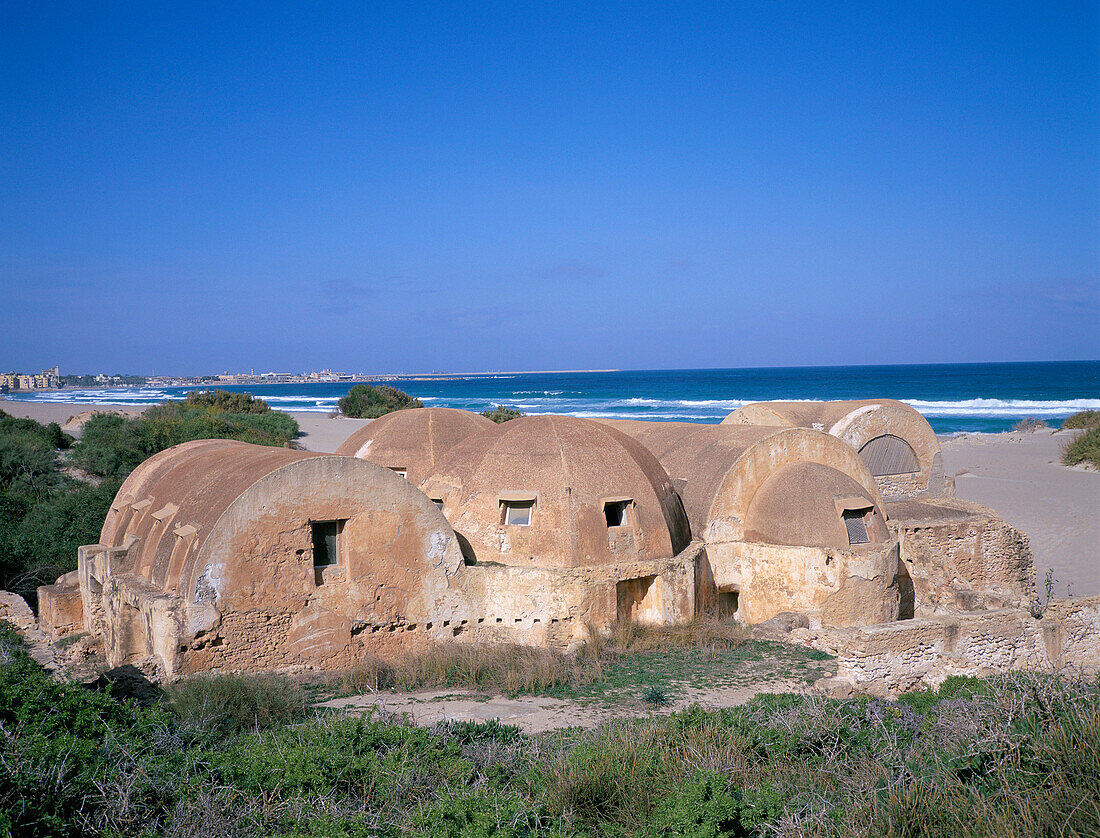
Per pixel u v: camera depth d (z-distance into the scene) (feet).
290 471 50.52
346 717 33.50
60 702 30.91
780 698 37.40
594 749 30.94
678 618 60.18
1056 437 190.08
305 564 51.08
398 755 29.17
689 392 495.82
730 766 28.94
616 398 443.73
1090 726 24.95
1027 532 102.22
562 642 56.59
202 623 47.57
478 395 504.43
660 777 28.71
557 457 60.70
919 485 92.02
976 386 468.34
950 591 70.23
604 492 59.93
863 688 48.88
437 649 53.57
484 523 60.13
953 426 249.14
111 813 24.27
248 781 26.89
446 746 30.55
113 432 132.36
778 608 64.85
